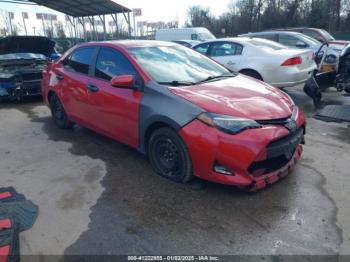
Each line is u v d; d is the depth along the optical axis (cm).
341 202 307
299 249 247
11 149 471
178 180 345
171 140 335
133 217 292
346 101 719
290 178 355
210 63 452
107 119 419
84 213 300
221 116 299
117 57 411
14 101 824
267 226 274
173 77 379
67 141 498
